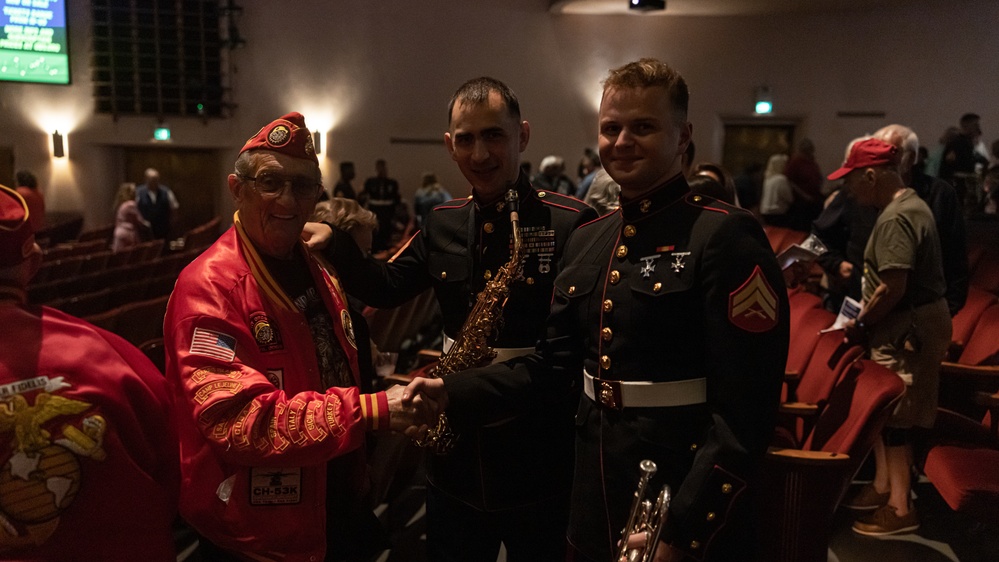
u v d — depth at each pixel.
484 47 11.59
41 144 10.66
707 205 1.35
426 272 1.94
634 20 11.55
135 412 1.15
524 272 1.73
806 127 11.50
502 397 1.53
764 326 1.26
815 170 8.62
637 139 1.32
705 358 1.31
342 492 1.59
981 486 2.24
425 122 11.64
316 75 11.26
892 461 2.84
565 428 1.76
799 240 6.18
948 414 2.95
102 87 10.77
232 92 11.09
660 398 1.33
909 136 2.83
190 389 1.30
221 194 11.45
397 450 2.64
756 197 9.30
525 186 1.79
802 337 3.05
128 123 10.88
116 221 9.30
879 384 2.24
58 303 3.91
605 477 1.39
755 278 1.27
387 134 11.56
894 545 2.74
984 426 2.92
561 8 11.28
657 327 1.33
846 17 11.21
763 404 1.26
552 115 11.77
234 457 1.29
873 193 2.74
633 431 1.35
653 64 1.34
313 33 11.18
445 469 1.78
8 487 1.02
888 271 2.62
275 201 1.40
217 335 1.33
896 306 2.73
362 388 1.72
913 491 3.21
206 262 1.41
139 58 10.77
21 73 10.33
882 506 2.87
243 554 1.40
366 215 2.03
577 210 1.77
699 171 2.89
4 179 10.52
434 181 9.98
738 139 11.84
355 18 11.27
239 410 1.29
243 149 1.44
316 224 1.78
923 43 11.10
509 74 11.65
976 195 7.85
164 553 1.19
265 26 11.02
